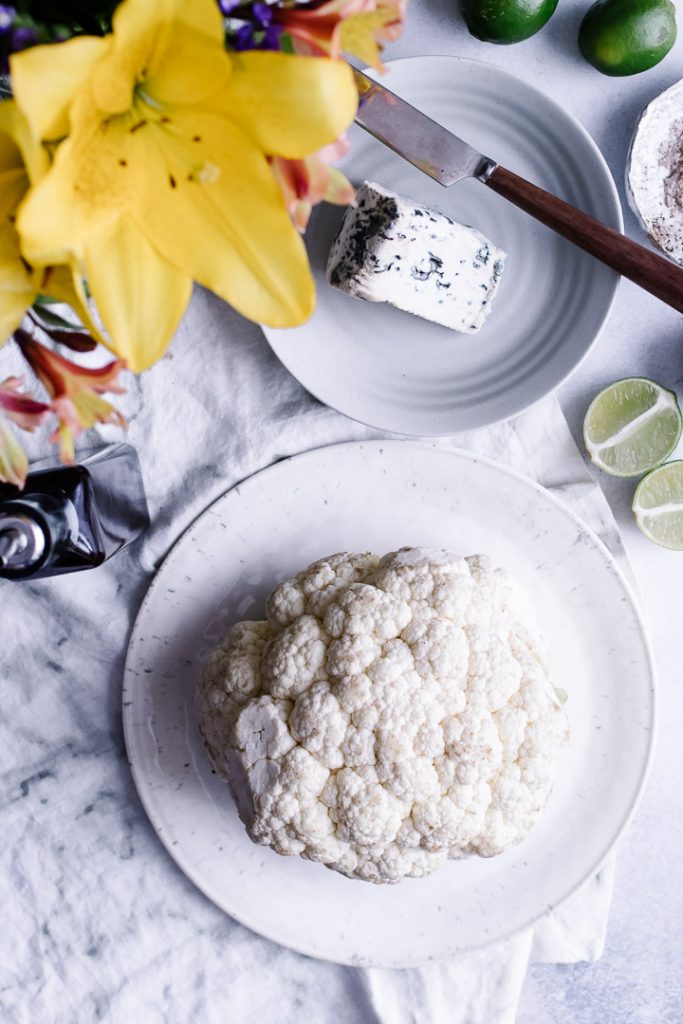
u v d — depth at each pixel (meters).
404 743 0.67
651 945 0.79
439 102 0.71
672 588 0.77
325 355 0.73
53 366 0.46
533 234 0.72
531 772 0.69
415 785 0.67
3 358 0.73
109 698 0.76
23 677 0.76
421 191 0.72
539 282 0.73
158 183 0.43
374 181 0.72
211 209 0.44
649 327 0.75
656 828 0.78
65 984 0.77
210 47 0.40
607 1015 0.79
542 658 0.72
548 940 0.78
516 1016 0.79
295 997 0.78
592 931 0.78
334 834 0.69
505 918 0.75
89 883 0.77
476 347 0.73
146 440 0.75
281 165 0.44
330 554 0.76
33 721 0.76
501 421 0.72
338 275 0.71
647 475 0.75
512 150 0.72
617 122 0.74
